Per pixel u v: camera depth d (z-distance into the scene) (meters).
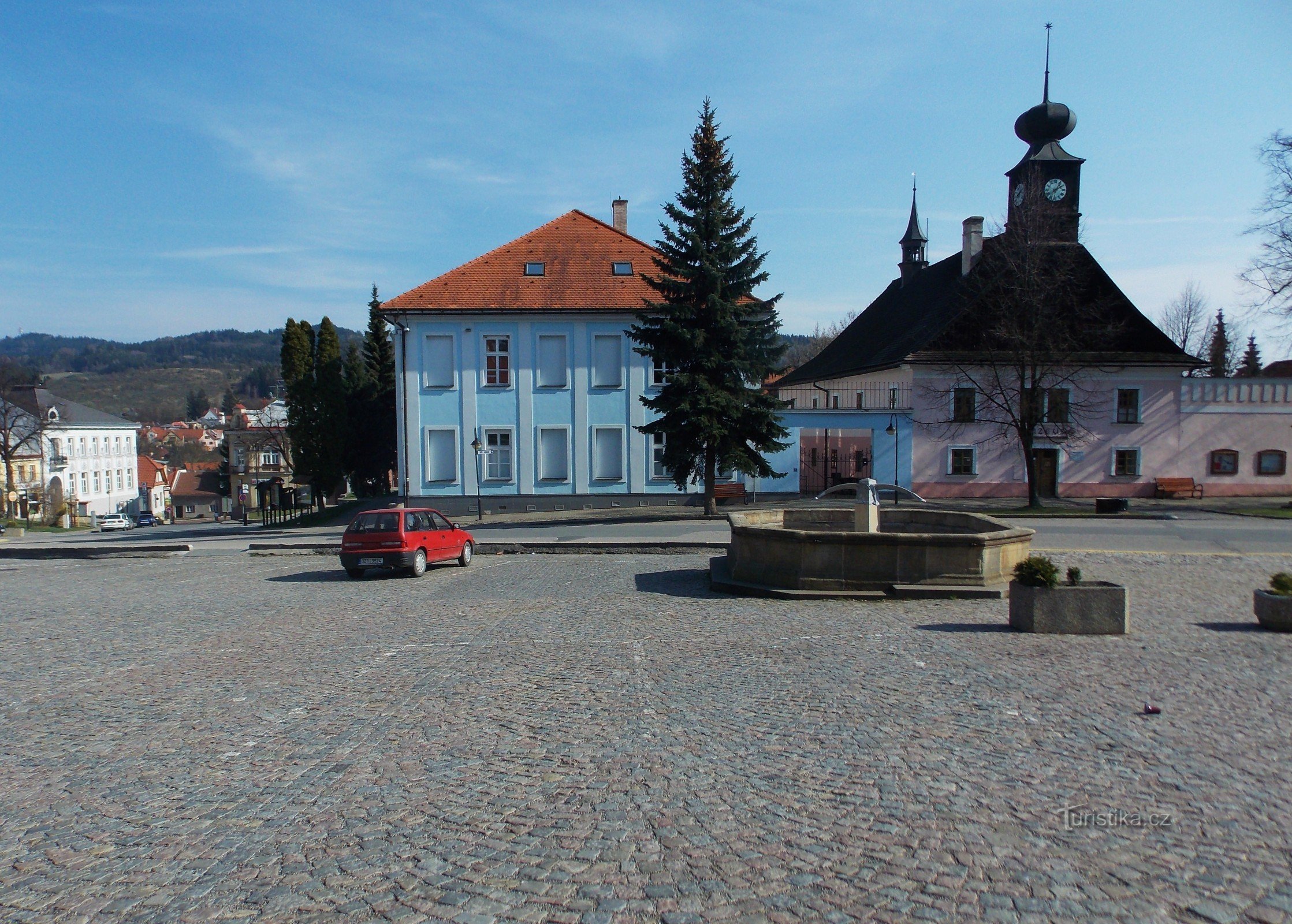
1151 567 16.83
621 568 18.83
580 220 41.34
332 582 18.38
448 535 20.22
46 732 7.61
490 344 37.06
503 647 10.68
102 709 8.34
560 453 37.22
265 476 74.12
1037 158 41.59
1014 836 4.82
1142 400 39.44
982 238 43.72
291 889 4.43
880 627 11.34
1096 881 4.29
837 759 6.20
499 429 37.06
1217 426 39.50
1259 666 8.78
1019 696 7.78
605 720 7.41
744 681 8.64
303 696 8.55
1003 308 35.81
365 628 12.44
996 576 14.00
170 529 52.88
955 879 4.33
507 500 37.22
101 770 6.49
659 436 37.06
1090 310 38.12
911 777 5.80
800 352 100.06
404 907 4.20
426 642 11.23
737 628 11.56
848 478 39.59
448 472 37.22
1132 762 6.02
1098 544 20.97
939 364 38.53
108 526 66.25
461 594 15.80
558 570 18.97
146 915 4.20
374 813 5.45
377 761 6.48
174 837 5.16
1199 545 20.78
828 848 4.72
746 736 6.82
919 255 57.00
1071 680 8.30
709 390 28.41
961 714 7.27
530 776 6.03
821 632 11.07
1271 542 21.42
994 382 36.72
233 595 16.61
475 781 5.97
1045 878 4.33
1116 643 10.03
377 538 18.69
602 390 37.00
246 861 4.80
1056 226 35.69
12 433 67.12
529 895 4.28
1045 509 33.03
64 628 13.30
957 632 10.86
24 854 5.01
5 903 4.38
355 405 61.91
